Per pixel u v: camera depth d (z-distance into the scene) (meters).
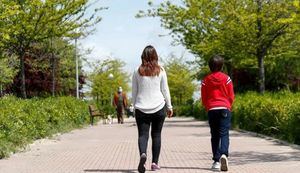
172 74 66.44
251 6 22.88
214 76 9.23
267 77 38.38
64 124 20.77
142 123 8.73
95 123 29.47
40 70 35.22
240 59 25.89
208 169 9.05
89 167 9.50
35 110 16.47
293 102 15.34
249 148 12.63
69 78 43.22
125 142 15.15
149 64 8.77
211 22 28.00
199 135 17.53
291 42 23.78
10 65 32.75
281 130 15.09
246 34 23.00
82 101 28.12
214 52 26.80
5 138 12.18
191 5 28.64
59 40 29.59
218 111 9.05
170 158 10.71
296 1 12.37
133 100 8.85
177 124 26.69
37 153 12.09
